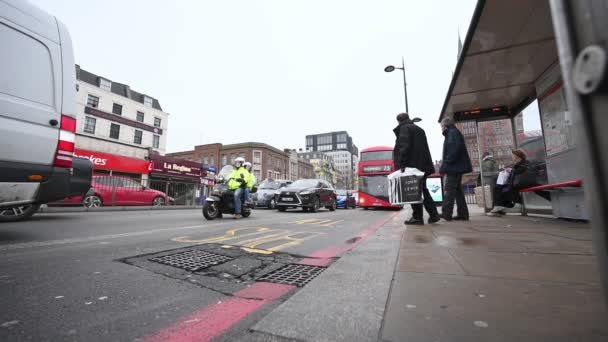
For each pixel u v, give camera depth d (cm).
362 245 300
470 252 245
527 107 646
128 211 1079
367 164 1591
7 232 454
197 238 401
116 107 2734
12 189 321
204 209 730
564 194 517
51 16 383
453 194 529
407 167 482
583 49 47
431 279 173
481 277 174
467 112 738
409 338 104
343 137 15738
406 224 502
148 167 2359
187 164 2667
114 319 146
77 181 629
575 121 48
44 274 223
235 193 776
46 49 365
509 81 587
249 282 211
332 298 152
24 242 364
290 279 218
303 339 113
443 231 386
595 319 114
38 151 342
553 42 461
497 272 183
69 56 391
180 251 311
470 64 523
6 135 317
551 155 545
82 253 299
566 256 223
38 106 347
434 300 140
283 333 119
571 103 49
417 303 137
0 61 321
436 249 261
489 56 498
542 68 541
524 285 157
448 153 532
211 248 329
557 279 166
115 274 226
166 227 541
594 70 41
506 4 380
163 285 202
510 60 514
